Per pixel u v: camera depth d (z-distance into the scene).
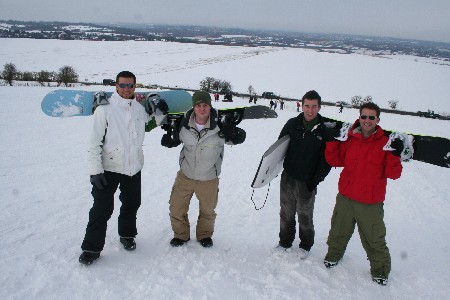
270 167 3.49
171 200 3.74
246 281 3.25
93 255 3.29
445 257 4.09
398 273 3.62
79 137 9.99
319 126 3.35
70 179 6.16
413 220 5.36
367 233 3.34
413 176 8.27
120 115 3.23
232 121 3.52
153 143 9.85
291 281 3.31
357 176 3.28
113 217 4.45
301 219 3.72
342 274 3.50
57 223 4.25
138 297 2.88
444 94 70.94
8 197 5.05
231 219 4.88
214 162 3.55
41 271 3.10
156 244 3.82
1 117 12.16
